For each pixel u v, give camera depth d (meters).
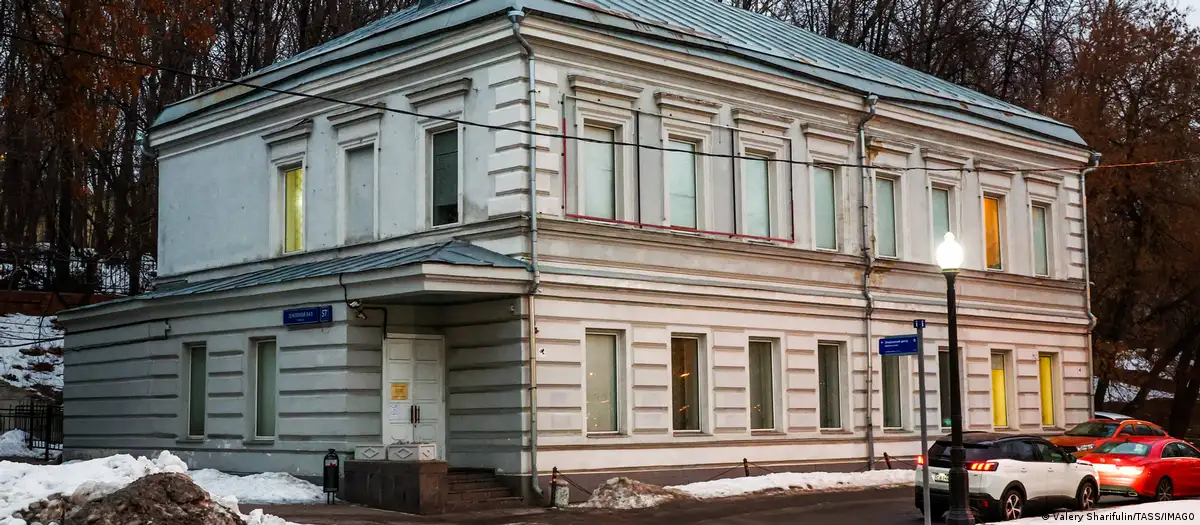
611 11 27.11
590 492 25.34
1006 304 36.78
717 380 28.34
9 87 32.19
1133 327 48.22
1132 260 45.81
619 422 26.53
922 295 33.97
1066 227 39.53
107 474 17.55
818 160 31.27
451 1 29.88
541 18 25.20
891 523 22.25
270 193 30.81
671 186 27.95
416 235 26.83
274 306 26.91
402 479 22.98
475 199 25.75
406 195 27.27
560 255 25.42
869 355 31.98
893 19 57.88
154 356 30.38
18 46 33.84
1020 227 37.66
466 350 25.94
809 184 30.91
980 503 22.22
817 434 30.50
